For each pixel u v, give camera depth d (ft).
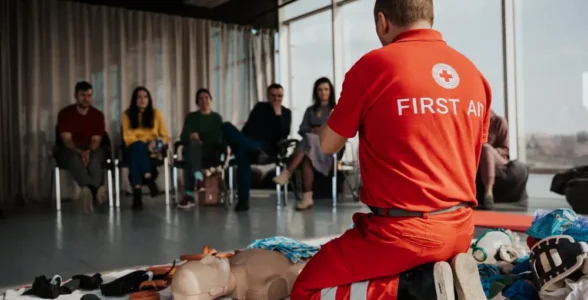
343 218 12.83
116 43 22.15
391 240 3.99
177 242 10.11
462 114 4.07
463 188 4.10
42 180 20.29
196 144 16.69
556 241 5.08
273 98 16.96
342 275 4.25
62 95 20.85
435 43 4.22
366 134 4.17
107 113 21.85
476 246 6.88
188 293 5.09
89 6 21.48
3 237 11.25
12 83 19.77
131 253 9.16
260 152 15.47
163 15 23.24
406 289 4.06
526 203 14.84
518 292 5.32
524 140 16.97
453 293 3.99
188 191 16.65
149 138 17.65
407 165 3.97
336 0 22.26
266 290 5.60
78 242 10.42
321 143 4.44
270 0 25.13
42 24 20.39
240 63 25.03
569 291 4.90
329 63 22.88
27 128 20.07
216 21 24.43
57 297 6.17
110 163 16.76
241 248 9.34
